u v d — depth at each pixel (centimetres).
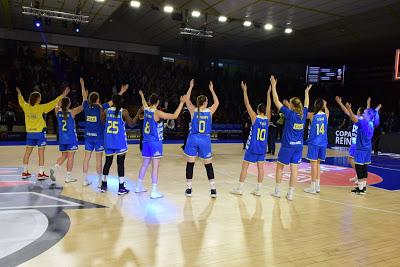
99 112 626
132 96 1962
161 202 553
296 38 1858
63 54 1922
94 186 641
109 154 590
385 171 984
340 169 983
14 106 1697
